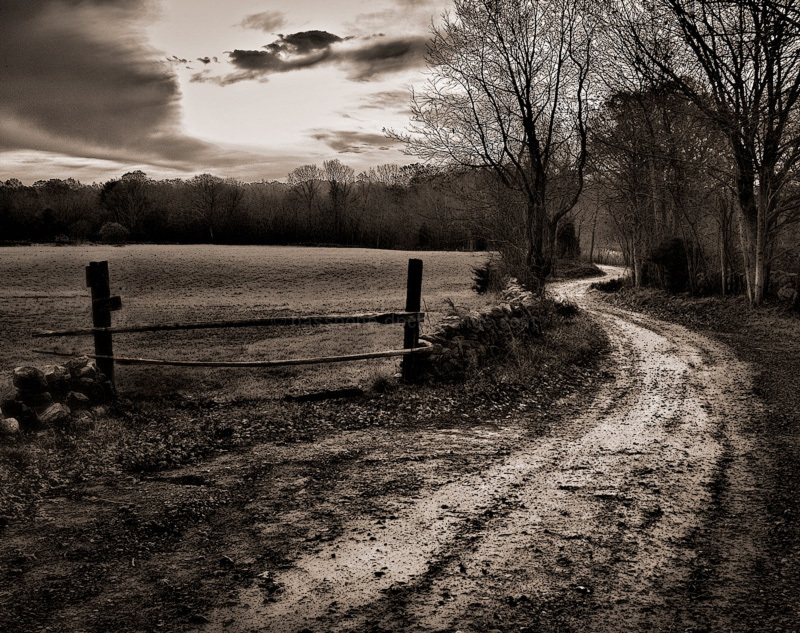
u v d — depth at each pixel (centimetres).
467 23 2261
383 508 546
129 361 884
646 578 417
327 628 351
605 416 961
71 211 10419
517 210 2533
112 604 375
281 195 13162
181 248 7238
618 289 4378
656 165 2923
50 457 638
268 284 4378
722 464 693
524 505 557
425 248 9356
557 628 354
